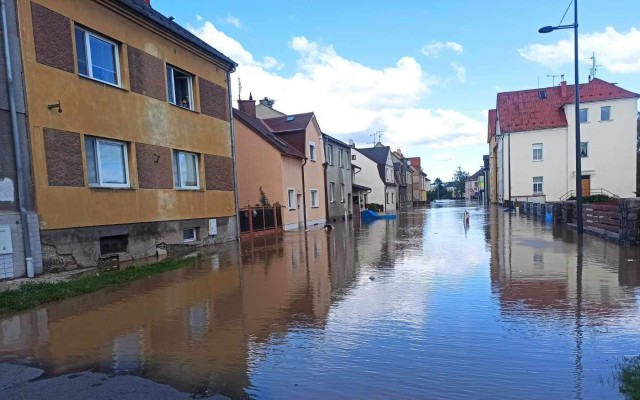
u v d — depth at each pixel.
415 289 7.36
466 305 6.21
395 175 61.88
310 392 3.68
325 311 6.17
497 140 54.25
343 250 13.27
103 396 3.70
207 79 15.81
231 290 7.82
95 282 8.49
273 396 3.63
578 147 15.15
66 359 4.61
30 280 8.53
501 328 5.13
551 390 3.55
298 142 26.77
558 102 43.47
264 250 13.91
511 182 42.88
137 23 12.32
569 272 8.30
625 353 4.25
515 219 25.53
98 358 4.61
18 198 8.77
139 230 12.09
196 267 10.66
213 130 16.05
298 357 4.46
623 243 11.72
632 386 3.51
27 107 9.00
